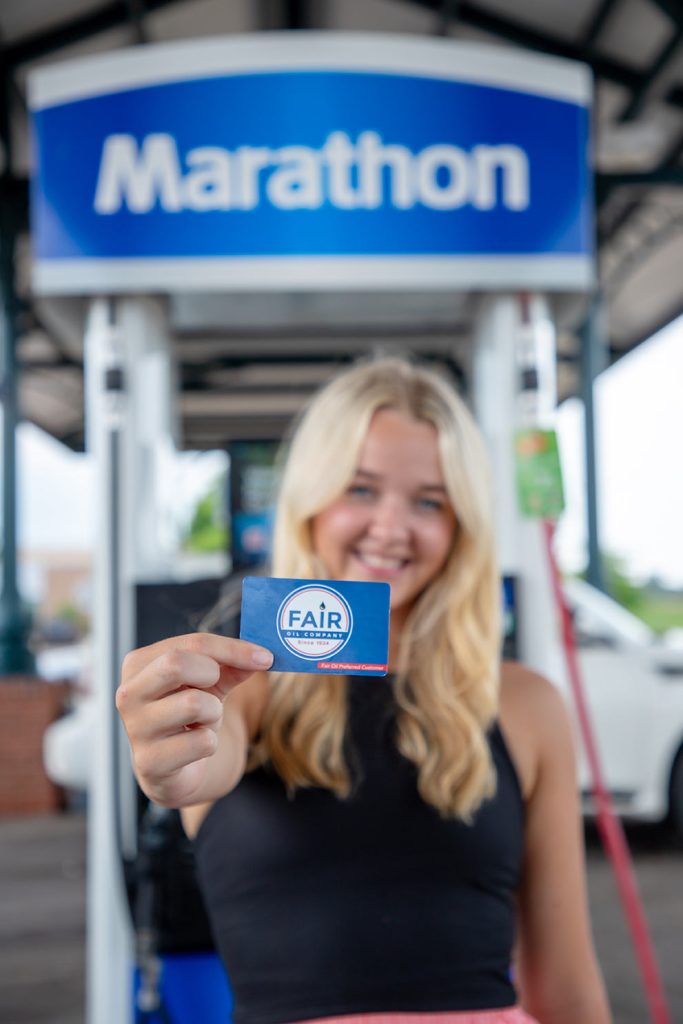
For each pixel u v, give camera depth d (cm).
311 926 116
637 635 521
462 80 232
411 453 136
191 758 94
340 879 117
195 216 228
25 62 545
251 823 120
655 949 384
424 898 117
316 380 345
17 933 404
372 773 122
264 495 324
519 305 240
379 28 560
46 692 637
